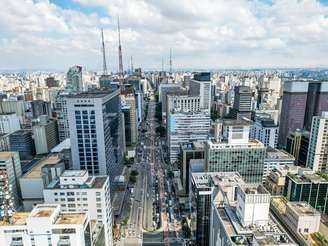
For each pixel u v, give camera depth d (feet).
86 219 364.17
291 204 420.36
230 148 615.16
